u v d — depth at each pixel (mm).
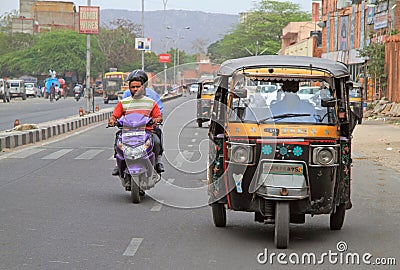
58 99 66375
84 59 92812
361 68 45156
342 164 7555
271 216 7309
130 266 6594
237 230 8336
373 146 20062
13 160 15547
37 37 103750
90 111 37906
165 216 9148
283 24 99750
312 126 7234
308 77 7688
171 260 6855
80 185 11797
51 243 7480
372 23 42469
